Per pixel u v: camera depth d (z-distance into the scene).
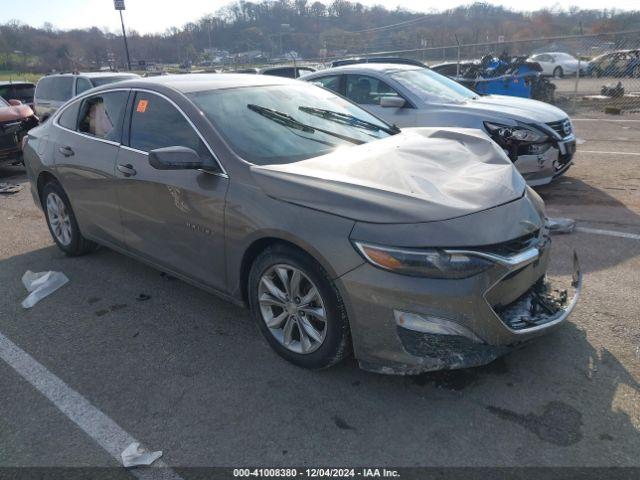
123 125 4.03
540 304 2.98
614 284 3.97
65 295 4.26
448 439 2.52
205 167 3.28
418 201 2.68
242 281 3.27
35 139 5.06
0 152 8.79
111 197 4.09
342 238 2.65
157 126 3.75
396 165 3.11
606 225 5.34
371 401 2.81
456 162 3.29
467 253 2.53
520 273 2.79
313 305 2.94
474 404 2.74
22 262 5.03
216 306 3.98
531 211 2.95
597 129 11.66
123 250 4.26
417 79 7.18
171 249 3.69
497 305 2.71
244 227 3.05
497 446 2.46
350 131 3.84
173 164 3.15
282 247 2.94
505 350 2.72
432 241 2.52
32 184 5.18
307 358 3.01
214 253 3.34
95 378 3.14
